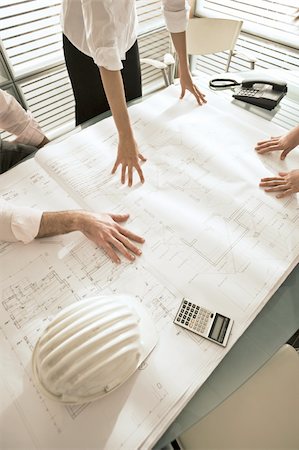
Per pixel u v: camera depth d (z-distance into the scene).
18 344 0.48
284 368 0.59
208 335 0.47
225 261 0.56
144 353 0.45
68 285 0.54
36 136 0.87
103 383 0.40
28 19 1.34
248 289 0.52
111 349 0.39
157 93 0.93
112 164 0.75
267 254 0.56
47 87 1.63
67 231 0.62
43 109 1.70
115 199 0.68
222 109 0.86
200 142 0.78
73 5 0.76
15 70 1.45
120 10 0.73
